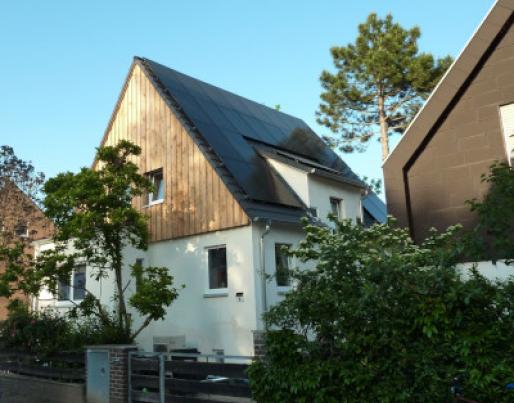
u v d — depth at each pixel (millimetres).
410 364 5293
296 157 16859
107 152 12359
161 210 14672
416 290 5336
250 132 17250
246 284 12430
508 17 8984
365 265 5754
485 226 5695
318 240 7285
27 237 23922
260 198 13547
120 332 11516
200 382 7793
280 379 6129
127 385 9039
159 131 15242
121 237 12656
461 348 5004
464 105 9328
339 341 5871
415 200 9586
